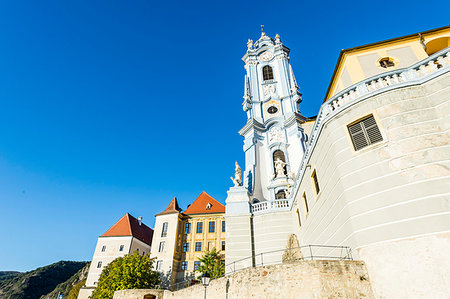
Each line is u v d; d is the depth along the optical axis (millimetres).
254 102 40906
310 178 19469
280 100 40062
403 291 9969
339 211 13844
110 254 58969
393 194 11547
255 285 13133
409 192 11211
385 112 13086
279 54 44125
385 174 12086
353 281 10992
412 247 10328
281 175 33719
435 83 12734
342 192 13406
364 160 12961
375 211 11773
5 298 110812
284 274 12273
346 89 14789
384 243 11031
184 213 56156
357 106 14078
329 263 11484
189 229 54656
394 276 10344
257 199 31703
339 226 13867
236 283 14477
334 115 14883
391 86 13312
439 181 10883
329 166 15250
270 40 47000
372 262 11141
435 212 10414
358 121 13922
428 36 17531
